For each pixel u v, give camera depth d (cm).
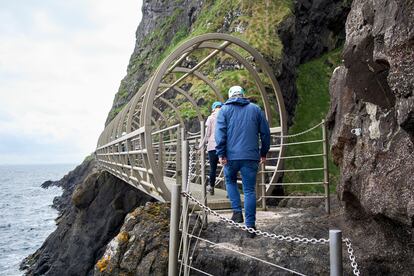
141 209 665
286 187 2247
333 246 246
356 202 538
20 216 4900
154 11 6725
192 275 507
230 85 2472
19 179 16362
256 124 530
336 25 3375
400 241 463
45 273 2105
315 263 468
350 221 552
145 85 965
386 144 447
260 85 855
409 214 385
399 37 369
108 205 1897
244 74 2514
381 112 467
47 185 10444
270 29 2983
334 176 2272
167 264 548
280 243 516
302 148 2544
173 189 414
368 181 474
